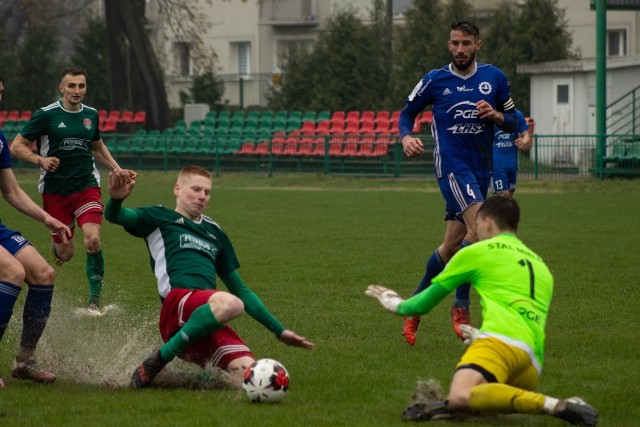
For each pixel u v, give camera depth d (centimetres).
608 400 1480
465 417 1351
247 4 10881
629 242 3519
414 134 7206
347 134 7281
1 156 1708
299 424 1326
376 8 8969
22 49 10275
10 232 1644
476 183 1989
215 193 6050
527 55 7838
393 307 1381
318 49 8781
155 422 1334
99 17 10256
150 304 2380
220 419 1348
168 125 9038
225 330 1558
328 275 2819
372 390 1542
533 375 1317
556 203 5128
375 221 4369
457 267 1352
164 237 1591
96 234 2294
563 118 7394
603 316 2203
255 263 3064
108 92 10062
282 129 7975
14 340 1981
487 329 1304
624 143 6238
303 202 5381
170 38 11050
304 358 1792
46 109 2353
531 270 1339
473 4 9262
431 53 8194
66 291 2573
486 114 1927
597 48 6194
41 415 1379
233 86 10350
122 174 1501
